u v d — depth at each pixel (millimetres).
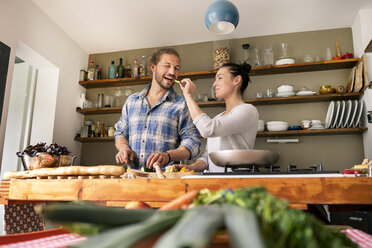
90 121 3807
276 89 3475
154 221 284
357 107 3176
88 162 3752
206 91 3629
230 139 1628
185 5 3041
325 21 3354
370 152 2975
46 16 3217
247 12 3164
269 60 3381
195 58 3771
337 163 3203
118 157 1619
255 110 1644
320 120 3309
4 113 2623
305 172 923
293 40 3566
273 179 823
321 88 3229
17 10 2814
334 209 1138
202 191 427
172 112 1836
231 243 238
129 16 3244
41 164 1277
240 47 3666
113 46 3914
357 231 562
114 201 900
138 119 1847
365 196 775
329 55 3309
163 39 3730
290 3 3016
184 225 240
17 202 1068
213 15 1785
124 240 252
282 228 282
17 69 3447
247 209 293
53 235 546
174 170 1227
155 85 1908
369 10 3113
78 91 3818
